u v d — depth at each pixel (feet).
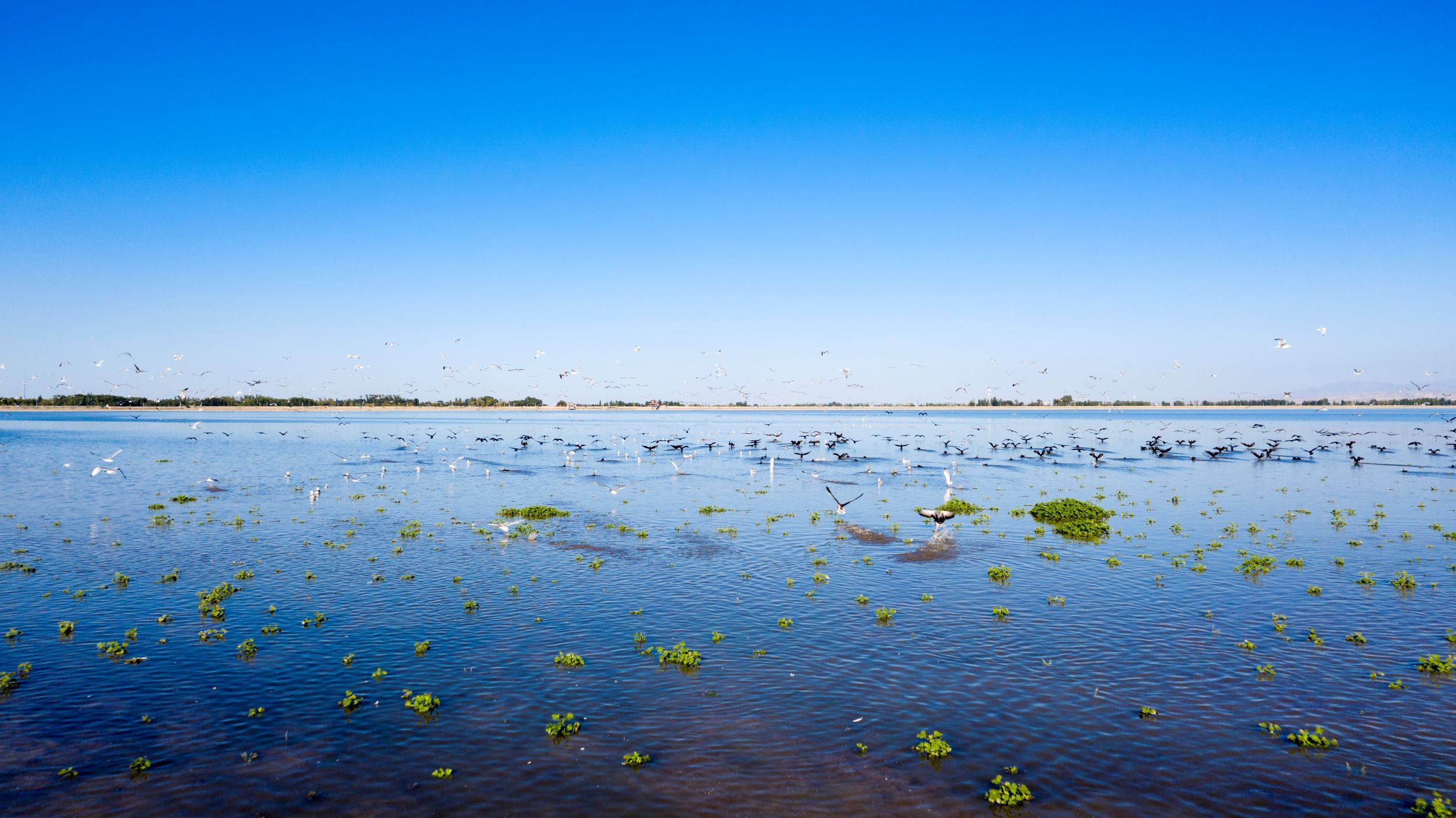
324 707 61.87
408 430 519.60
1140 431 505.66
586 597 91.35
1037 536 127.95
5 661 70.44
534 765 53.57
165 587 94.73
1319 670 69.41
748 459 287.07
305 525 137.59
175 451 311.47
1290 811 48.55
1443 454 294.25
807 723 59.77
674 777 52.19
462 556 112.57
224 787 50.67
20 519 140.26
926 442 394.52
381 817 47.52
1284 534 129.29
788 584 97.40
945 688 65.92
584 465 261.03
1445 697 63.57
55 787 50.31
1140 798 49.93
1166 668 69.77
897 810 48.62
